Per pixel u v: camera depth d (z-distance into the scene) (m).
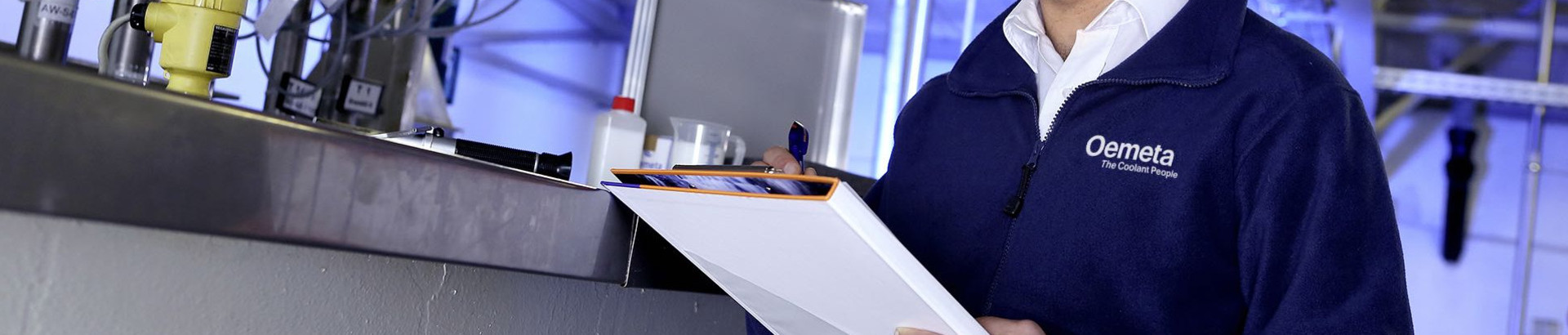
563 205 0.93
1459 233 4.98
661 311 1.55
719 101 2.04
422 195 0.79
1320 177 0.94
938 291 0.78
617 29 4.02
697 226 0.87
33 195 0.56
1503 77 4.76
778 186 0.73
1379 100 5.01
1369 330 0.90
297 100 1.60
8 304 0.78
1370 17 4.39
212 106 0.65
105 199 0.59
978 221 1.13
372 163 0.74
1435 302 5.00
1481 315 4.95
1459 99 4.93
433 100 2.11
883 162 3.70
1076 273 1.04
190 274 0.91
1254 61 1.01
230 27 1.02
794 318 1.01
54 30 1.13
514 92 3.54
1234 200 1.00
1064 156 1.07
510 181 0.86
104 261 0.84
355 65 1.69
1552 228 4.88
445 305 1.15
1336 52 4.50
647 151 1.67
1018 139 1.12
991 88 1.17
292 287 0.99
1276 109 0.98
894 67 3.73
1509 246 4.93
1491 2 4.59
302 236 0.71
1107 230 1.03
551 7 3.66
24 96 0.55
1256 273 0.98
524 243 0.89
